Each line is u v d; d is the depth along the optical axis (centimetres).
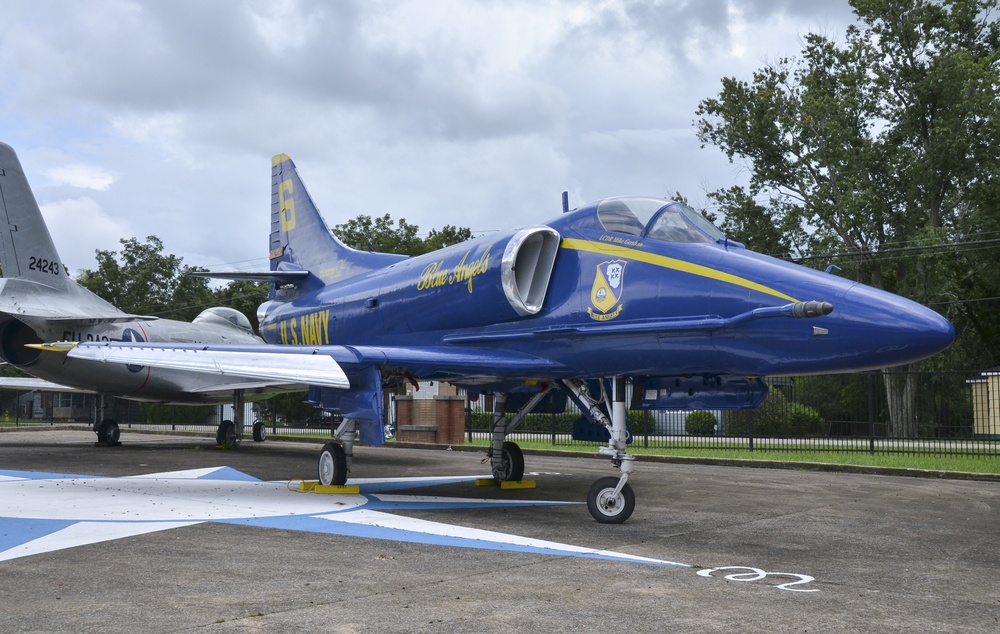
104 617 474
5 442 2411
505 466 1248
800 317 773
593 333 939
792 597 543
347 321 1368
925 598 546
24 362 1923
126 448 2144
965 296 4872
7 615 479
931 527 887
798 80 4575
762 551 728
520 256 1051
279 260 1778
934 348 737
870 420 2020
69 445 2267
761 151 4553
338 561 653
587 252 987
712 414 3262
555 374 1006
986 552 734
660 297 892
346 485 1179
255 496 1095
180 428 4188
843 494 1220
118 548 704
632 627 462
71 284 1983
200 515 909
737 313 831
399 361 1027
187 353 1090
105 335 2039
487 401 4462
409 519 901
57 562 640
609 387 998
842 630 461
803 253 4525
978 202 4519
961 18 4453
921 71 4491
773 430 2933
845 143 4478
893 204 4647
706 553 714
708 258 884
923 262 4197
